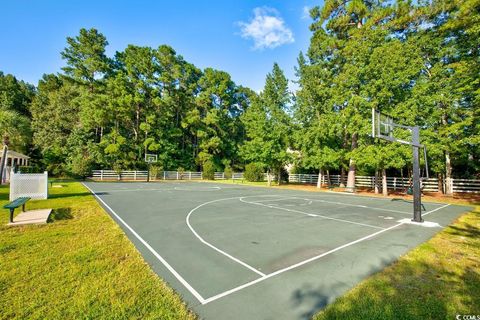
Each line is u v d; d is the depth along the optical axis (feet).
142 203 37.01
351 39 63.82
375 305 9.97
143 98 104.88
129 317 8.99
